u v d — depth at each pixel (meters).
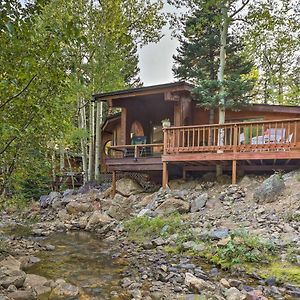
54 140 6.17
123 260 6.16
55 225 10.05
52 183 14.64
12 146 4.88
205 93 11.73
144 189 12.24
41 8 3.11
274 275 4.64
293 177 8.77
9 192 6.14
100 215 9.98
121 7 15.15
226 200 8.80
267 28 12.88
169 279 4.88
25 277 4.81
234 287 4.39
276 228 6.39
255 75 21.12
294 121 9.02
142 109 15.49
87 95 14.35
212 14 12.45
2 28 2.53
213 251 5.80
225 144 10.23
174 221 7.91
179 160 10.37
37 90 3.97
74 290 4.49
